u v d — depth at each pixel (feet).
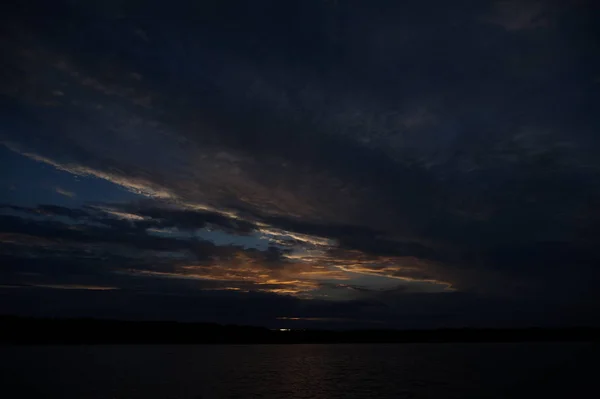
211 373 250.98
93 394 171.53
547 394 177.99
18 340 592.19
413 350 578.66
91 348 532.73
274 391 179.32
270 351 552.00
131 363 318.24
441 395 171.32
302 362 346.33
